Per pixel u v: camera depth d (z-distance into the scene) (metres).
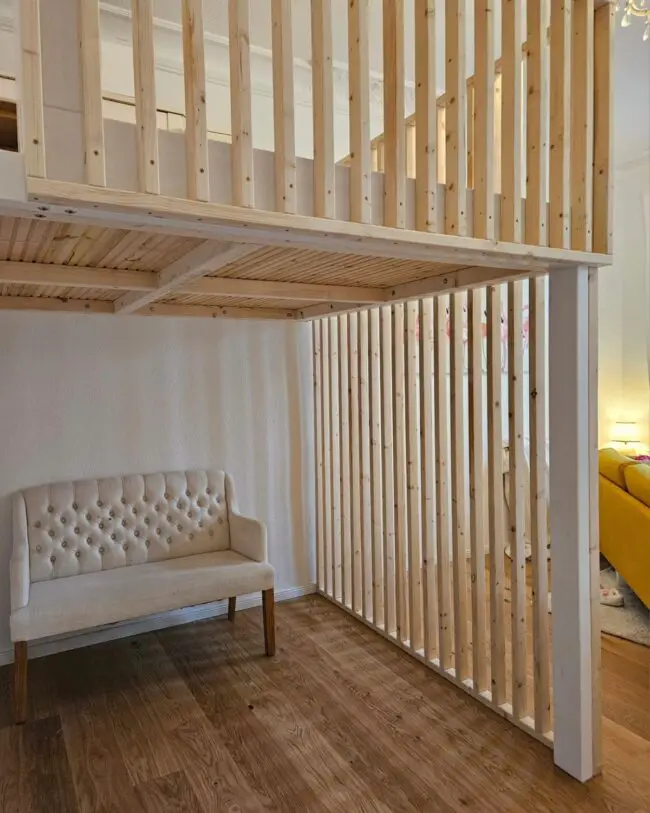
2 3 2.91
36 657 3.21
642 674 2.93
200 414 3.67
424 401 3.00
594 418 2.18
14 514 3.03
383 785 2.16
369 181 1.59
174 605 2.92
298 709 2.67
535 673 2.41
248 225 1.44
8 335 3.12
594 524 2.19
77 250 2.02
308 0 3.08
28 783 2.21
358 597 3.71
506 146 1.88
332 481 3.87
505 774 2.22
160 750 2.39
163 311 3.37
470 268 2.48
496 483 2.60
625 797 2.09
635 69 3.79
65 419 3.28
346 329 3.69
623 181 5.45
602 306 5.50
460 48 1.72
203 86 1.34
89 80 1.21
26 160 1.16
